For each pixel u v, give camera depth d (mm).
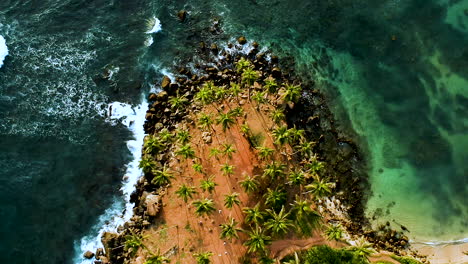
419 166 71812
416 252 64062
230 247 63406
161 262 59625
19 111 76125
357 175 70312
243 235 64000
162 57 83438
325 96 78188
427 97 79188
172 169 69750
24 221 66625
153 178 68312
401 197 68750
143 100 78438
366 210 67438
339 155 72000
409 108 77750
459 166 72062
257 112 74375
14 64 81375
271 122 73188
